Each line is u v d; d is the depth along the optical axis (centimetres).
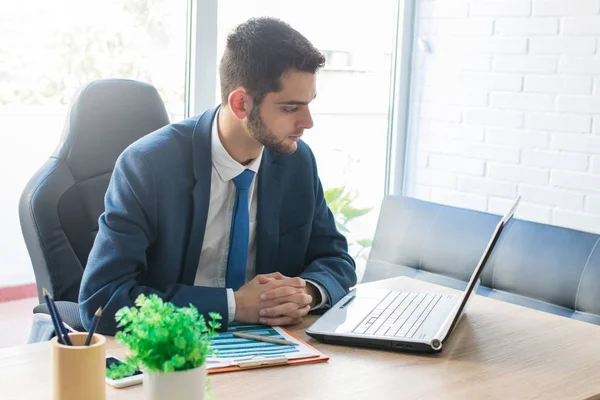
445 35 340
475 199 336
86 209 207
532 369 146
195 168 176
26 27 240
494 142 327
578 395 135
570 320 179
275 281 170
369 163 353
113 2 257
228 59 171
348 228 349
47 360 141
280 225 192
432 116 349
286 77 164
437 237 252
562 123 305
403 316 168
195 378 110
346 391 132
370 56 344
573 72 300
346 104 339
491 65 325
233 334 158
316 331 156
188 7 276
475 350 156
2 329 252
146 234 169
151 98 222
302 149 196
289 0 307
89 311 159
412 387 135
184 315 110
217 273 186
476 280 158
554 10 304
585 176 301
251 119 169
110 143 213
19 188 246
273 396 128
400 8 349
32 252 203
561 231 228
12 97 240
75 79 252
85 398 112
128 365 113
